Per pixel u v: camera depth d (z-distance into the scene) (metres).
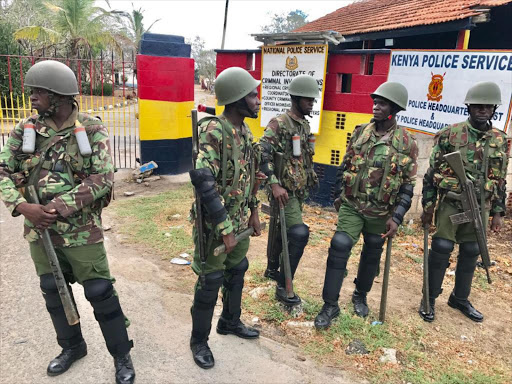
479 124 3.38
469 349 3.21
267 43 6.75
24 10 25.88
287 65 6.42
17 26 24.56
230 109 2.59
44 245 2.28
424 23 6.22
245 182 2.67
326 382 2.73
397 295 3.99
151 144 8.02
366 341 3.17
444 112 4.85
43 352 2.87
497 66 4.20
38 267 2.44
